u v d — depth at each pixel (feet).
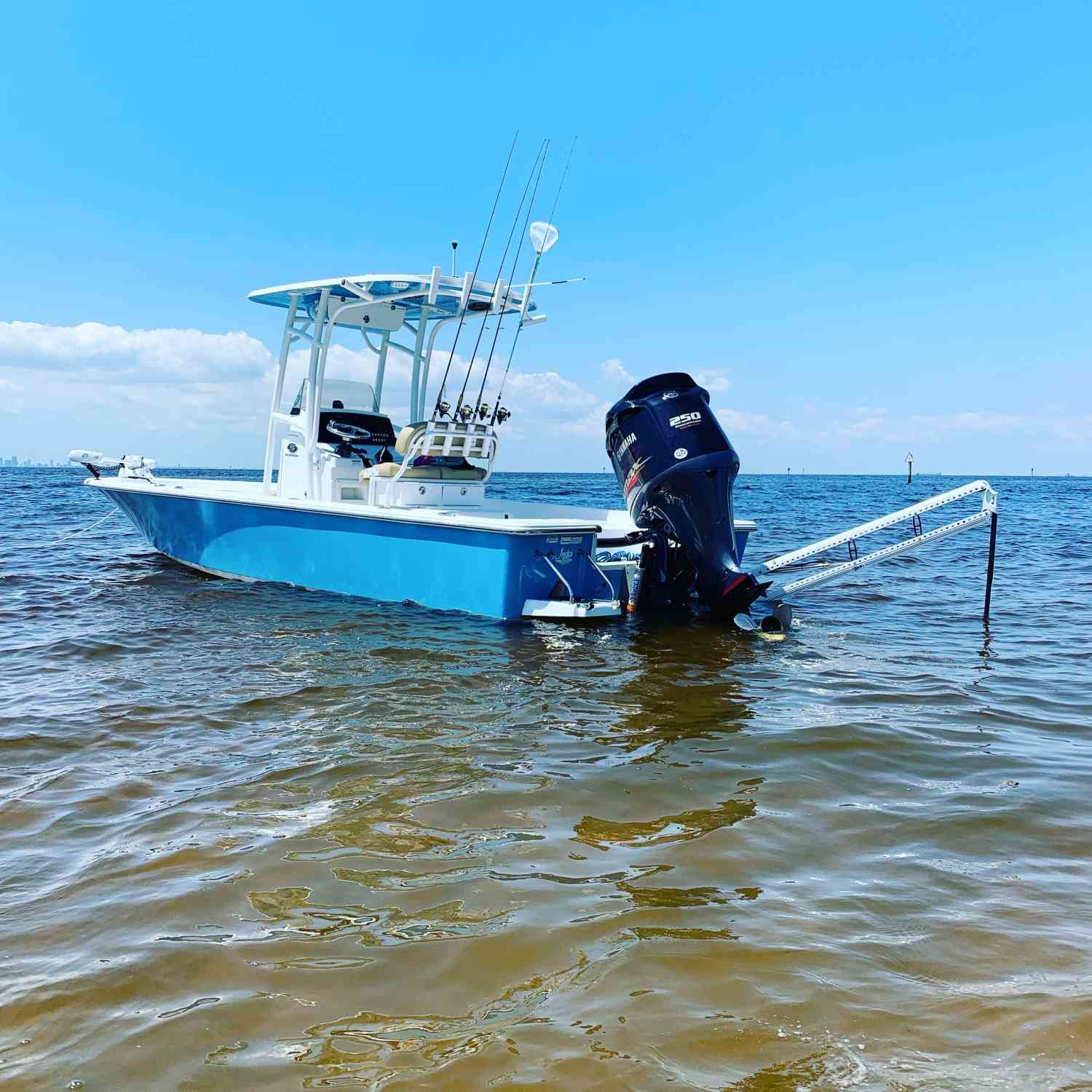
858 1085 5.72
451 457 27.61
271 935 7.81
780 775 12.02
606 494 109.19
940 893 8.54
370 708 15.38
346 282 26.05
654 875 8.95
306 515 27.20
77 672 17.98
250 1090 5.79
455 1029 6.41
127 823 10.41
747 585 22.49
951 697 16.34
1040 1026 6.31
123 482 34.17
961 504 111.55
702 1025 6.40
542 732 14.05
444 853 9.52
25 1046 6.31
